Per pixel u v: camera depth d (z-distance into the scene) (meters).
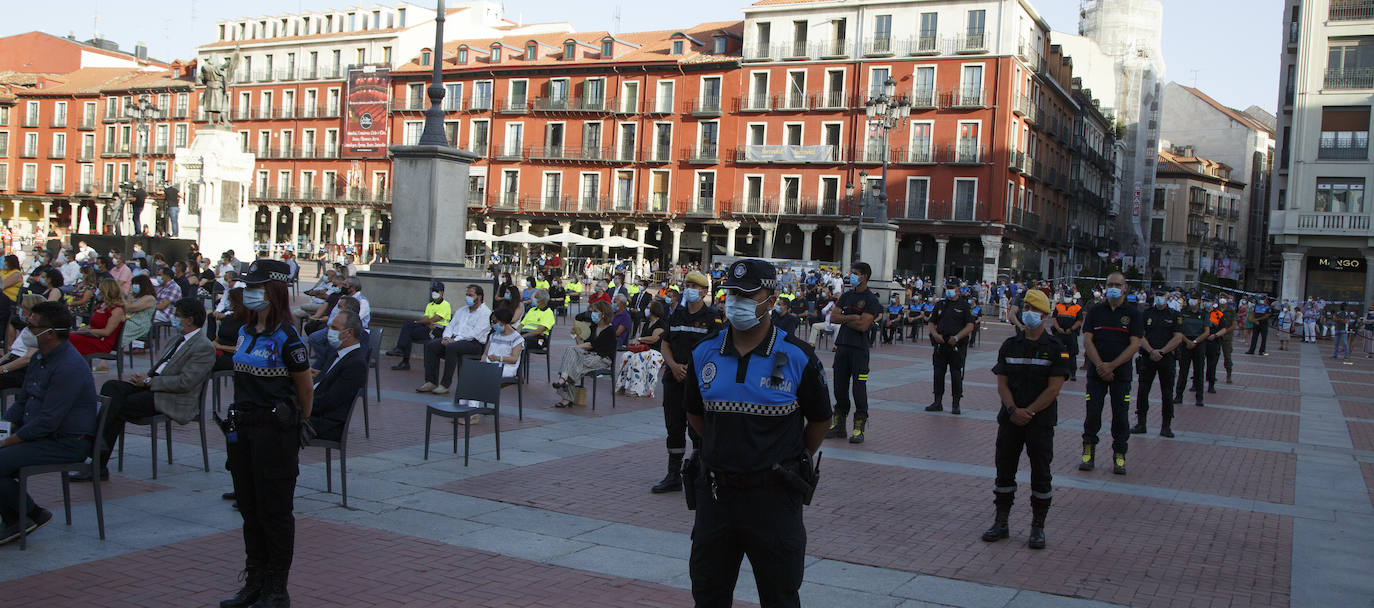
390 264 17.59
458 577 5.87
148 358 15.53
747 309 4.04
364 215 71.44
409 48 72.44
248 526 5.27
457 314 13.70
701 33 66.81
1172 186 86.56
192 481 7.95
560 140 65.25
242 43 77.69
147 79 82.12
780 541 4.11
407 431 10.60
